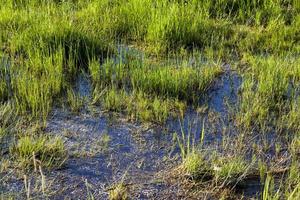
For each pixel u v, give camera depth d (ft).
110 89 12.35
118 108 11.79
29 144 10.16
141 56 14.06
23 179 9.55
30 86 12.12
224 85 13.00
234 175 9.66
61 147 10.25
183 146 10.62
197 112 11.86
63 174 9.75
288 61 13.93
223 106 12.15
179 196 9.33
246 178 9.79
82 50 13.83
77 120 11.41
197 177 9.70
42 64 13.02
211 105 12.17
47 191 9.28
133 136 10.96
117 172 9.89
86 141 10.73
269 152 10.66
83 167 9.96
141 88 12.40
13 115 11.30
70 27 14.10
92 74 12.87
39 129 10.94
